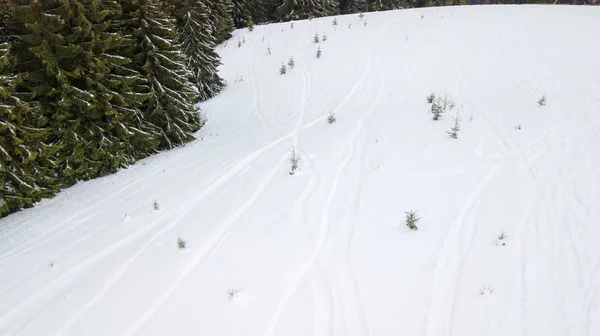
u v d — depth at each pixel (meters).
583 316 3.86
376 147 8.41
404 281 4.50
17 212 8.26
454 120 9.23
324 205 6.30
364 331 3.88
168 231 6.12
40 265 5.73
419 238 5.21
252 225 5.95
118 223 6.70
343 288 4.48
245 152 9.63
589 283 4.23
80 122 9.12
